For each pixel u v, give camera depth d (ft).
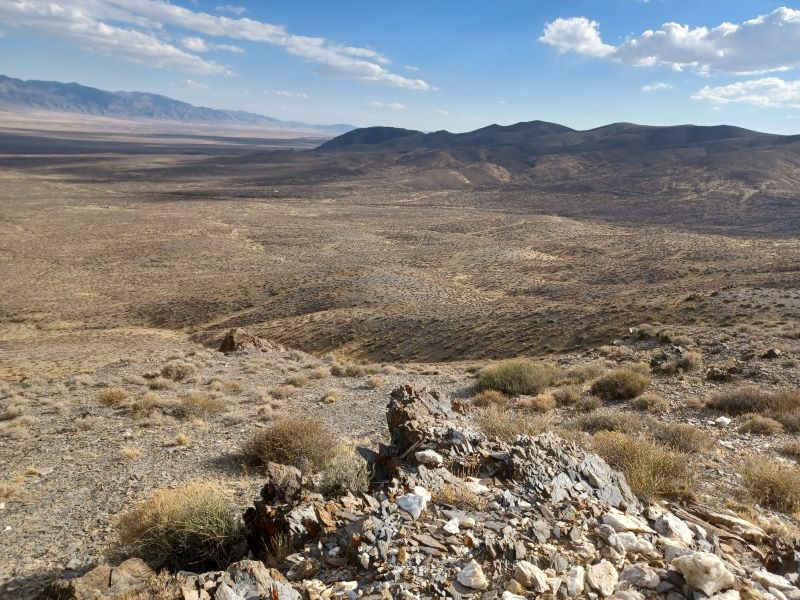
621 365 74.13
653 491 25.23
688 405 50.88
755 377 58.13
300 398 64.95
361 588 15.30
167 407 57.82
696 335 84.33
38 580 24.43
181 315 231.71
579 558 16.25
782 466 31.50
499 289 286.25
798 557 17.89
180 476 37.81
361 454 28.68
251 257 406.82
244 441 46.06
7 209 591.78
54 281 303.89
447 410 32.65
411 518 18.65
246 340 111.65
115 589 18.86
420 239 516.32
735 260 326.85
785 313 116.47
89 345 154.30
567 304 186.09
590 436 38.27
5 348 150.10
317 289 264.93
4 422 53.36
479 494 20.74
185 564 23.16
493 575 15.31
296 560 18.02
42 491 36.24
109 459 42.37
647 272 307.37
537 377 65.92
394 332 165.58
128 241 449.48
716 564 14.88
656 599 14.58
